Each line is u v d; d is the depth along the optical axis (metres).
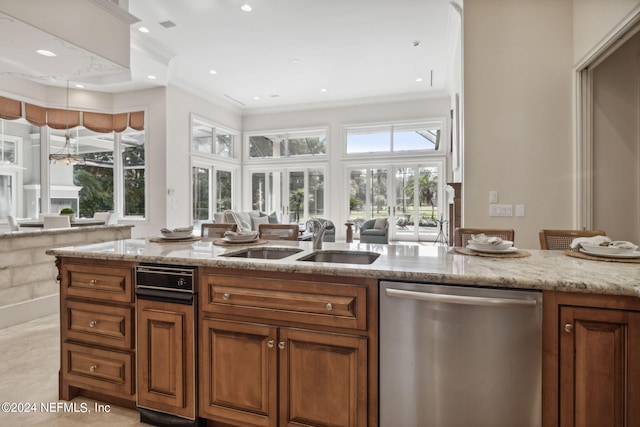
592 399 1.20
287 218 8.98
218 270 1.63
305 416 1.49
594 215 2.96
